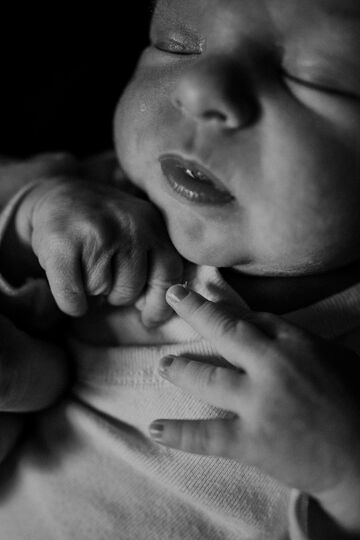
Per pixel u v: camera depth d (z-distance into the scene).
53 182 0.25
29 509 0.25
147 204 0.24
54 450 0.25
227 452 0.21
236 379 0.21
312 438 0.20
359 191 0.21
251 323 0.21
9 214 0.25
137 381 0.24
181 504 0.23
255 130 0.21
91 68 0.34
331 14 0.20
